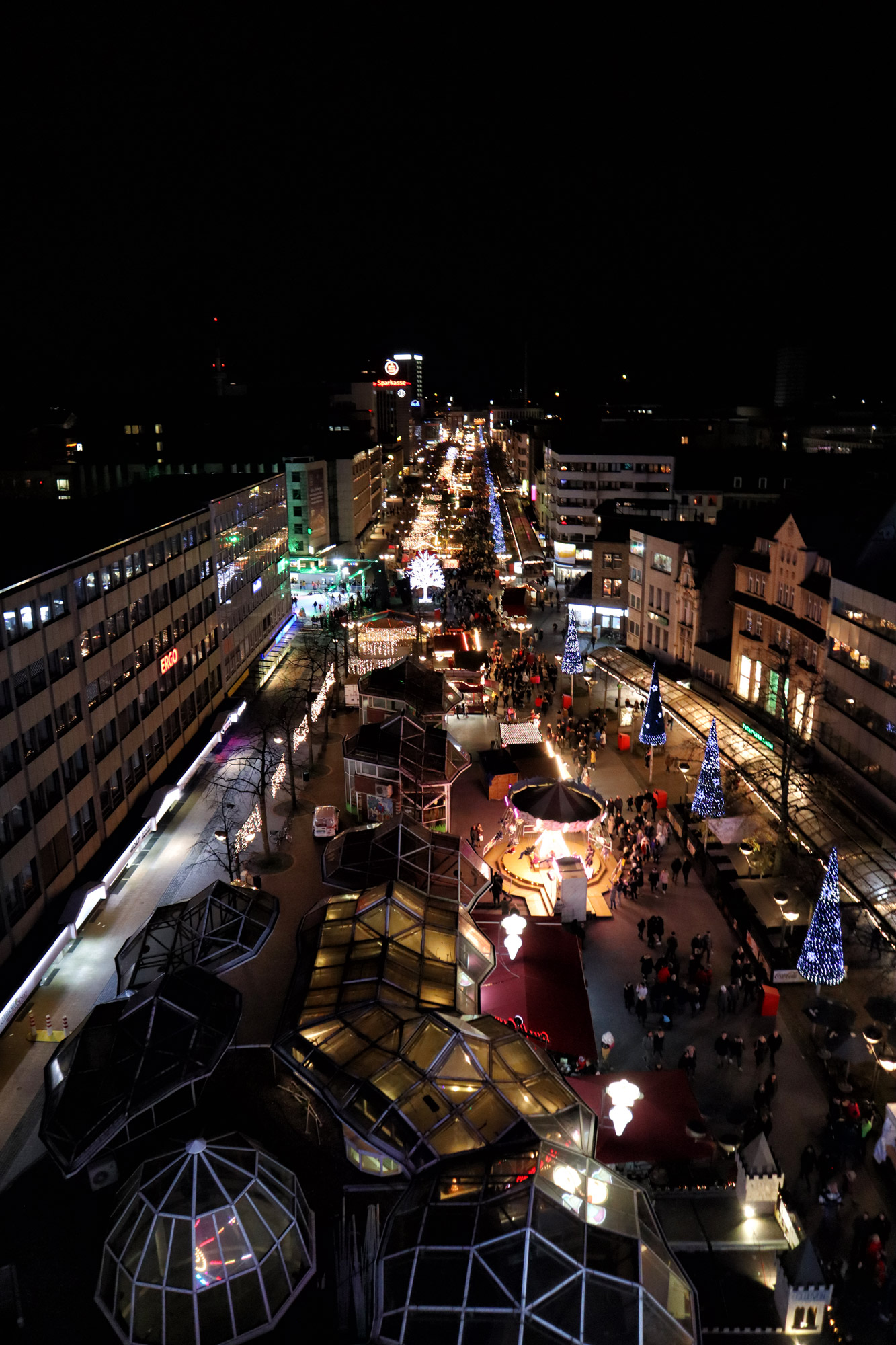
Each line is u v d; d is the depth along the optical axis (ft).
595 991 121.29
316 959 84.48
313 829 166.40
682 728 196.54
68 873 134.31
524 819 161.38
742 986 118.83
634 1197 62.75
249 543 263.49
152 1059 74.18
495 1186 59.77
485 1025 78.95
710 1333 64.69
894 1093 102.32
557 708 231.71
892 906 116.47
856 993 119.44
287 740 180.24
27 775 123.44
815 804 143.02
